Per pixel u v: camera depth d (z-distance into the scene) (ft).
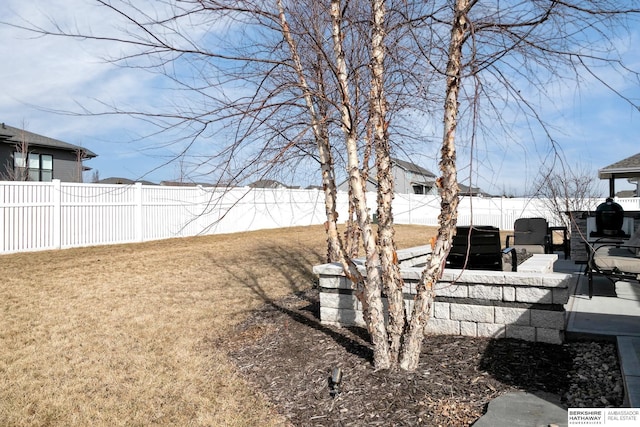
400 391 11.95
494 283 15.29
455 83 11.98
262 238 54.75
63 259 35.73
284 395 12.78
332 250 21.15
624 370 11.13
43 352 16.79
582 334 14.66
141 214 47.19
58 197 39.96
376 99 13.34
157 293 26.66
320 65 15.30
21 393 13.41
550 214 64.34
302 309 22.17
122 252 40.50
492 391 11.60
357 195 13.67
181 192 51.93
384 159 13.42
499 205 78.89
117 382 14.21
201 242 49.01
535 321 14.76
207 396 13.12
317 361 14.74
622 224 32.60
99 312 22.29
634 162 41.37
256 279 31.17
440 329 16.31
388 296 13.55
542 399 10.99
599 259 19.51
